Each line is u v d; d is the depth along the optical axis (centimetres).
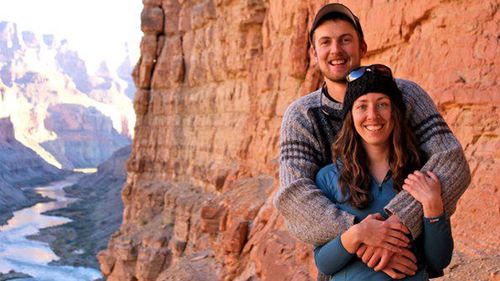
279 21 1834
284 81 1777
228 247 1359
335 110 349
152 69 3612
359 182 302
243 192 1711
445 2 790
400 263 288
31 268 5675
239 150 2081
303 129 350
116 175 11406
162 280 1648
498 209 603
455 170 302
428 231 291
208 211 1812
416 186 292
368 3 1025
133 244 3061
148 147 3600
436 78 780
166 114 3475
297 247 955
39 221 8638
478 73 704
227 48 2708
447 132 319
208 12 2947
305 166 337
